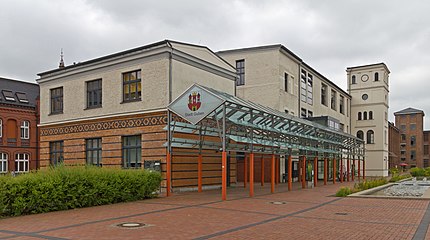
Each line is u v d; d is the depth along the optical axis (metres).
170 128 19.61
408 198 18.11
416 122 99.81
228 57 36.62
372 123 56.84
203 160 23.64
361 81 58.22
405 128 100.75
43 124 27.80
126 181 16.80
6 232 9.76
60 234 9.47
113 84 23.94
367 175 56.28
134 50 22.92
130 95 23.31
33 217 12.38
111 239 8.89
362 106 57.88
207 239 8.95
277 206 15.31
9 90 45.50
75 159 25.59
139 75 23.02
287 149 25.42
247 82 35.72
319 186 27.77
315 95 44.28
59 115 26.98
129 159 22.94
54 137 27.11
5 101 44.06
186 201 16.89
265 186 27.59
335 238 9.20
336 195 19.61
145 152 21.98
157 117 21.72
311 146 28.27
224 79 26.59
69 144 26.08
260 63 35.31
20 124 45.44
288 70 36.94
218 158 25.00
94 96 25.23
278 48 34.62
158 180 18.55
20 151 45.16
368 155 56.69
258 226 10.70
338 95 53.09
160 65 21.97
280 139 24.16
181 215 12.70
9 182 12.72
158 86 21.91
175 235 9.38
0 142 43.19
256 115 20.58
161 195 19.66
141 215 12.69
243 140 18.94
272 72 34.75
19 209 12.79
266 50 35.09
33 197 13.20
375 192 22.09
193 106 18.34
